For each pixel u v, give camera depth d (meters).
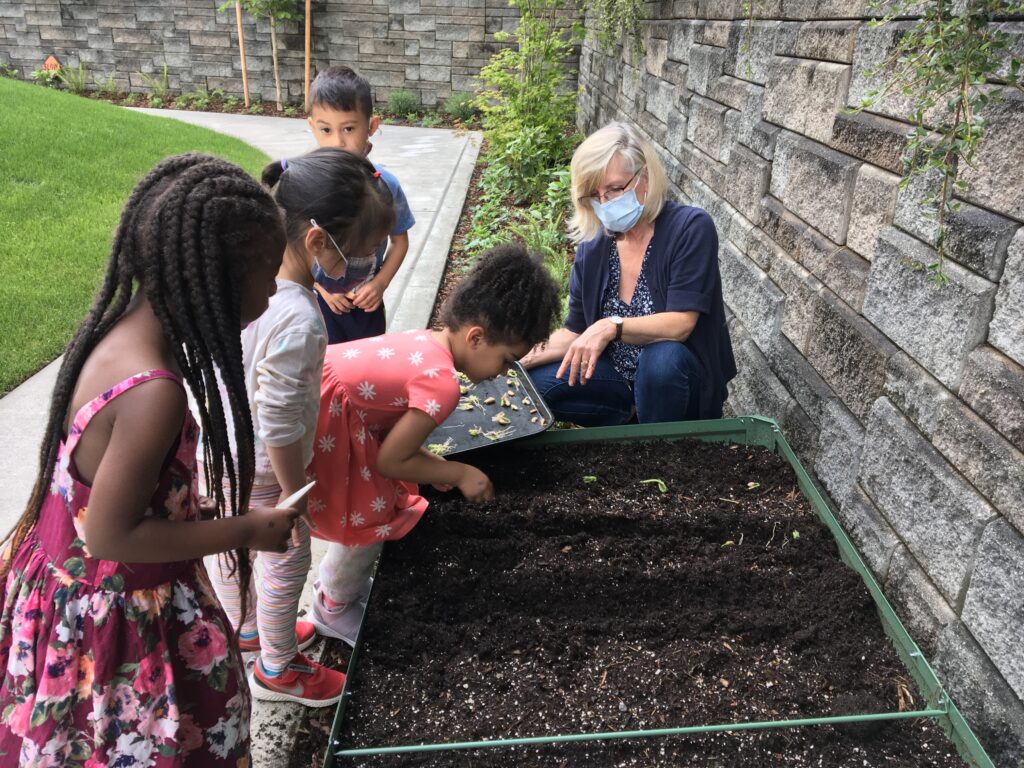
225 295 1.28
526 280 1.90
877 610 2.10
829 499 2.48
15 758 1.37
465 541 2.38
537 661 2.00
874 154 2.20
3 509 2.73
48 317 4.16
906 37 1.74
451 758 1.73
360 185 1.75
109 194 6.32
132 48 12.30
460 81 11.73
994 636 1.68
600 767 1.71
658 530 2.43
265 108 12.01
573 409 3.23
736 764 1.71
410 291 4.82
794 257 2.72
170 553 1.28
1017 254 1.62
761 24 3.06
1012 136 1.62
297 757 1.94
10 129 7.64
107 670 1.33
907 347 2.02
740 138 3.27
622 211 2.77
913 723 1.78
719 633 2.06
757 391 3.05
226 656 1.48
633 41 5.83
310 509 1.94
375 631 2.08
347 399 1.90
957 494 1.81
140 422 1.19
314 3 11.54
